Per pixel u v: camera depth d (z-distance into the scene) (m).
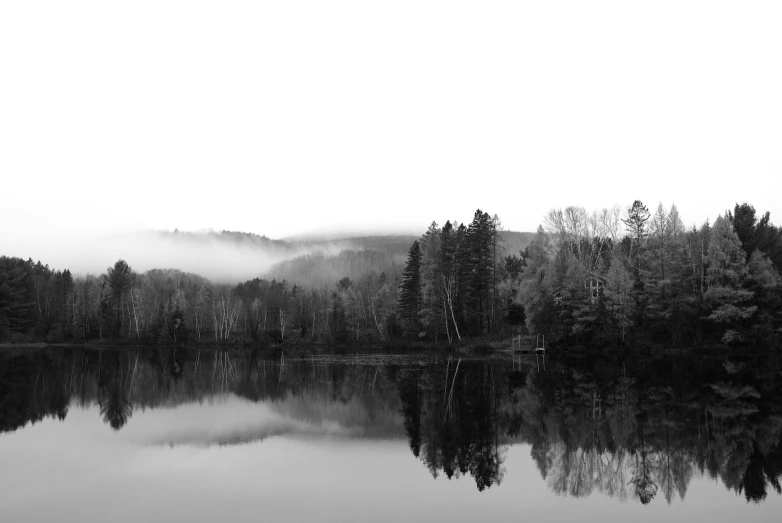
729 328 51.25
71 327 112.50
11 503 13.21
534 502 13.18
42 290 121.62
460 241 73.88
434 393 31.72
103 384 39.59
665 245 55.19
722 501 13.25
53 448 19.19
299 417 25.03
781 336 50.31
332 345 92.50
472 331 71.50
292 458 17.56
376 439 20.22
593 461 16.81
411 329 78.25
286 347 96.06
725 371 40.72
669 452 17.69
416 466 16.44
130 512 12.54
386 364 53.41
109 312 115.31
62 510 12.70
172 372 49.59
